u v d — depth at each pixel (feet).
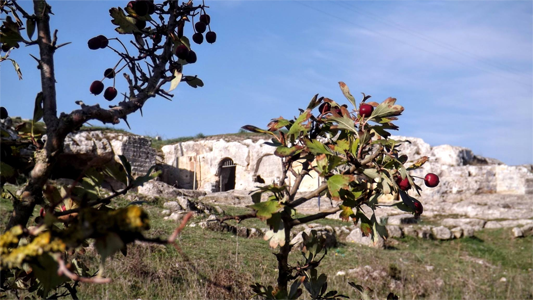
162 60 7.35
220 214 55.98
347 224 58.03
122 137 84.02
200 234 41.86
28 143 6.31
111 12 7.20
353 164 7.41
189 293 26.30
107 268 27.78
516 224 62.39
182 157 106.01
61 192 6.50
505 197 79.51
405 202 7.20
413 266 41.73
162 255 32.35
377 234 7.32
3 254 4.26
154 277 28.02
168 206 52.06
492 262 49.49
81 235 4.03
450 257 49.06
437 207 73.92
